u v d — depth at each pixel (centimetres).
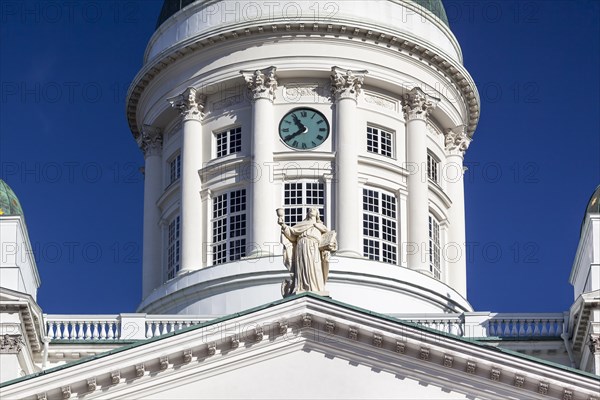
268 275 9794
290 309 7800
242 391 7781
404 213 10156
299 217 10006
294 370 7806
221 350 7806
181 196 10212
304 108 10219
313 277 7931
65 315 9156
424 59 10444
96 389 7738
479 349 7731
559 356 8962
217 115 10312
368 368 7819
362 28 10262
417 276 9956
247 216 10050
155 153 10600
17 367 8506
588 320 8656
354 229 9938
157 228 10462
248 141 10188
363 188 10112
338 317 7788
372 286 9812
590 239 8819
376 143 10256
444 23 10694
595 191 9206
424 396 7775
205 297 9862
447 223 10469
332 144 10150
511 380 7738
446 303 10012
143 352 7744
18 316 8538
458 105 10625
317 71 10238
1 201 9038
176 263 10275
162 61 10450
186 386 7788
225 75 10294
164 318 9244
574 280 9288
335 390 7781
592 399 7688
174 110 10438
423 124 10350
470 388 7775
